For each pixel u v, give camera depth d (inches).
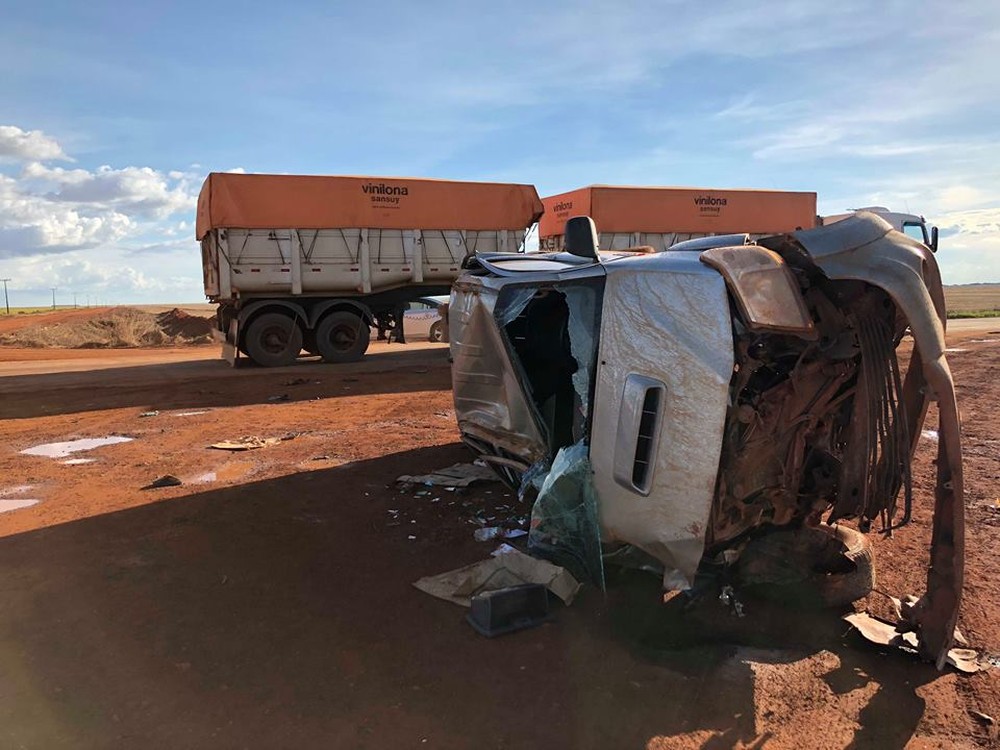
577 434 166.6
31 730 103.1
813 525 151.9
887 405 128.4
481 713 108.2
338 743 100.8
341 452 280.7
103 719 105.9
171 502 214.2
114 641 129.3
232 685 115.1
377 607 143.0
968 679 118.1
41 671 119.3
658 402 130.1
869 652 127.7
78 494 224.8
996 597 145.8
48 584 154.4
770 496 136.6
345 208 595.5
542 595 138.5
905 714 109.1
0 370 654.5
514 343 197.9
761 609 143.0
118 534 186.2
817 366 129.9
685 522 125.8
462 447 283.7
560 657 124.6
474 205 641.6
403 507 206.8
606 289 147.3
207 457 275.0
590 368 149.9
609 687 115.6
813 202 812.0
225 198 559.2
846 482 131.0
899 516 195.5
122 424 351.9
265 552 172.7
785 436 133.6
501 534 182.9
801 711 109.9
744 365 126.2
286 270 586.9
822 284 132.8
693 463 124.6
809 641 132.0
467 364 213.0
